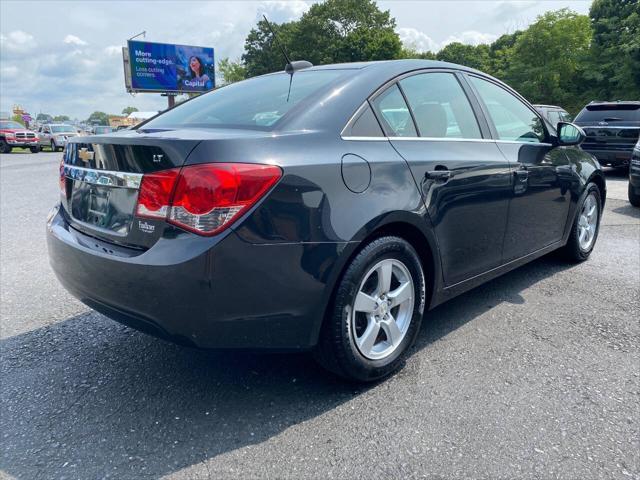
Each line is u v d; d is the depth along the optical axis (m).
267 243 2.07
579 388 2.53
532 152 3.65
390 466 2.00
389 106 2.73
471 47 71.88
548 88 41.19
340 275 2.33
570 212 4.18
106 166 2.32
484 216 3.12
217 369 2.79
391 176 2.51
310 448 2.11
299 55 56.75
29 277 4.42
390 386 2.58
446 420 2.29
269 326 2.17
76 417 2.36
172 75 41.66
